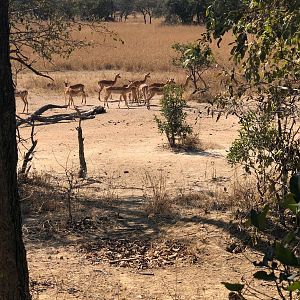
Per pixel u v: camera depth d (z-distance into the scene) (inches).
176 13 2405.3
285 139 267.3
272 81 221.3
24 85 930.1
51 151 516.1
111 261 267.9
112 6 2598.4
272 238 269.4
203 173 429.1
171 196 369.1
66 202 356.8
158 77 1025.5
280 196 250.1
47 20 409.4
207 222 311.9
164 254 275.0
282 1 185.5
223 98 226.2
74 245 287.3
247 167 293.3
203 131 596.4
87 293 229.9
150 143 546.6
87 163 468.4
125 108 765.3
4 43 134.6
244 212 317.1
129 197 371.9
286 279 105.7
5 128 135.7
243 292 201.0
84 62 1198.3
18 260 141.4
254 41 197.9
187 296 227.6
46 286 235.9
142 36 1851.6
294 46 208.4
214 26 183.2
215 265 262.5
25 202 349.4
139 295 228.4
